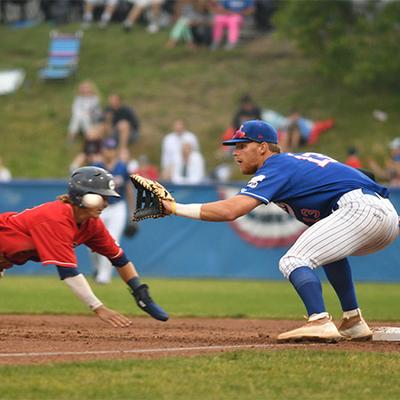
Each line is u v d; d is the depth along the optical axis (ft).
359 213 69.15
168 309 112.68
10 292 134.82
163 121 249.55
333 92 259.19
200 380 55.26
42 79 276.41
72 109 259.60
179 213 68.64
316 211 71.20
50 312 106.32
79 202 69.62
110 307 113.70
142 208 69.15
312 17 246.68
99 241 73.10
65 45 280.51
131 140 215.31
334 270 75.05
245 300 126.62
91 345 70.23
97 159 168.96
